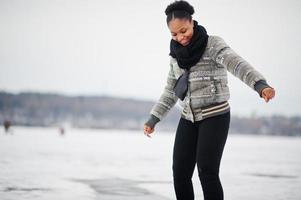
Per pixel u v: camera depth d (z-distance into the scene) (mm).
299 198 5129
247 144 28469
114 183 6277
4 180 6289
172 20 2938
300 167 10016
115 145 20953
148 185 6133
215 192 2934
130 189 5664
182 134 3123
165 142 27281
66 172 7723
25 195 4953
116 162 10414
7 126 33031
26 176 6898
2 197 4773
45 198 4797
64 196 4965
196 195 5227
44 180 6426
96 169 8484
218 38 3016
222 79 3016
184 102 3094
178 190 3160
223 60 2906
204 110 3012
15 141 20938
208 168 2943
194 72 3020
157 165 9828
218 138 2965
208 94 2998
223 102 3021
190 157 3109
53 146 17703
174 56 3105
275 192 5621
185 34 2943
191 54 2988
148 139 33344
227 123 3025
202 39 2969
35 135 33219
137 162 10586
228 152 17172
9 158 10484
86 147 17984
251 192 5617
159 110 3320
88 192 5320
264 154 15992
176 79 3270
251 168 9555
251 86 2752
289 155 15539
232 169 9227
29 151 13648
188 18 2938
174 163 3143
